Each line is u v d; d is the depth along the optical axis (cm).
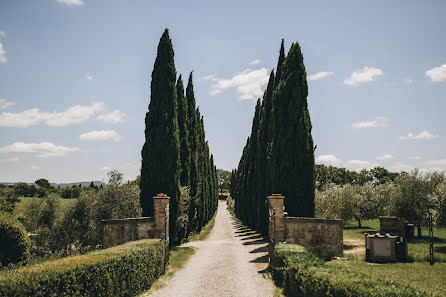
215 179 7731
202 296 1127
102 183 2245
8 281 638
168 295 1138
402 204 2922
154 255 1274
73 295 750
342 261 1633
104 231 1551
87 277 812
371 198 3984
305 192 2095
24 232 1273
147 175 2117
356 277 818
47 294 686
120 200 2158
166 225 1595
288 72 2270
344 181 8381
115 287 945
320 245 1642
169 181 2120
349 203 3122
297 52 2267
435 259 1794
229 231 4278
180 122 2862
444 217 2469
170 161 2128
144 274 1156
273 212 1595
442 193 2494
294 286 1014
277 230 1578
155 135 2141
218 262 1773
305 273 930
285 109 2231
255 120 4262
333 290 770
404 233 1861
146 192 2108
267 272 1477
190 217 3033
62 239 2245
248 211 4128
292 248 1295
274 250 1410
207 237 3578
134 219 1560
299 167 2117
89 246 2230
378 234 1869
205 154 4550
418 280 1287
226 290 1197
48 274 708
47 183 11281
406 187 2930
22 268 762
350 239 2827
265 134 3097
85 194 2355
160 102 2180
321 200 2809
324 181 8081
